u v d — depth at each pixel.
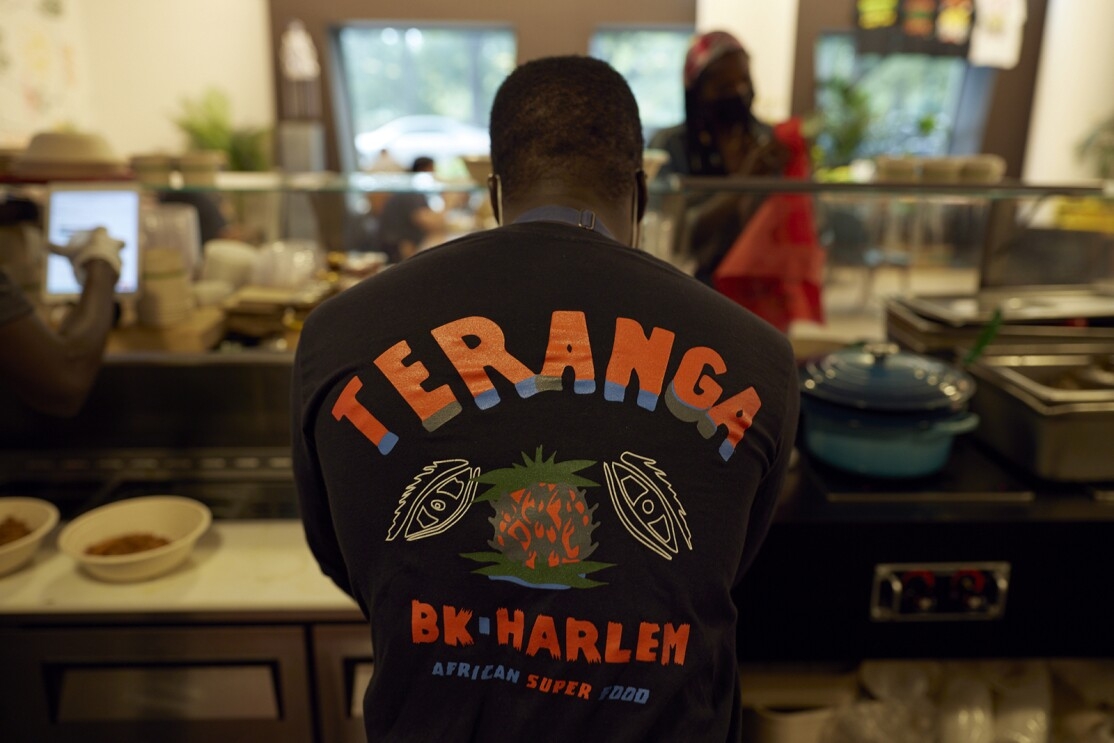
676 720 0.59
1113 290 1.60
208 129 5.48
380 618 0.60
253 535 1.29
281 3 6.63
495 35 7.01
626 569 0.59
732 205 1.56
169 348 1.42
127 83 5.16
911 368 1.20
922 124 6.26
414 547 0.60
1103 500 1.15
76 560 1.14
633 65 7.05
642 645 0.58
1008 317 1.41
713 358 0.65
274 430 1.47
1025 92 6.86
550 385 0.62
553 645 0.58
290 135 6.34
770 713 1.23
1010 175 7.06
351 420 0.63
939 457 1.19
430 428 0.61
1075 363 1.39
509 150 0.76
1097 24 6.12
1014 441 1.22
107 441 1.46
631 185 0.78
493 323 0.64
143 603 1.12
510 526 0.59
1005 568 1.10
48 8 4.38
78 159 1.43
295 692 1.18
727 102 1.86
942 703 1.24
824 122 6.35
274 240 1.73
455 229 2.06
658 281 0.68
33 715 1.17
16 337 1.04
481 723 0.58
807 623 1.12
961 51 5.89
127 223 1.37
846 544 1.09
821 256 1.60
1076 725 1.25
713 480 0.62
